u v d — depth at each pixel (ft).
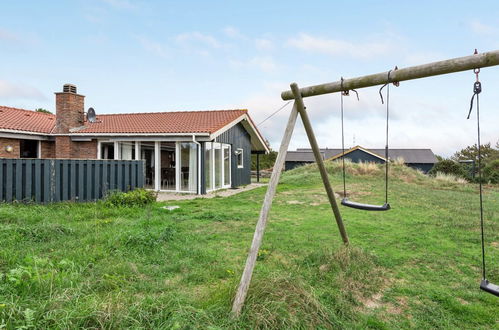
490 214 25.31
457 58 8.39
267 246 15.90
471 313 9.68
